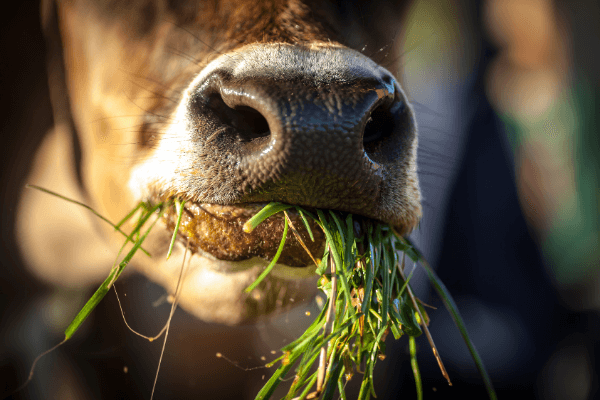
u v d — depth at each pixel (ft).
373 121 15.71
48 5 24.47
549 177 42.50
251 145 14.79
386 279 15.65
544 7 39.65
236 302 21.03
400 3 25.95
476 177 36.60
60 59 24.61
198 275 20.56
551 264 40.34
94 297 15.80
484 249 36.65
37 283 33.30
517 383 35.06
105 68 21.03
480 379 34.96
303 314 34.01
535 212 42.47
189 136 15.79
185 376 32.60
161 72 19.27
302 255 15.83
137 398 31.48
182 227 16.33
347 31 20.42
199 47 18.28
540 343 37.11
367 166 14.34
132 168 20.10
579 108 40.55
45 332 31.76
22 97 28.60
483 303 37.55
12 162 30.48
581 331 36.76
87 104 22.57
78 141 24.47
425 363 35.53
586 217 40.16
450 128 38.68
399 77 26.11
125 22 20.13
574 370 36.47
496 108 39.65
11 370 31.17
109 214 22.89
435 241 39.52
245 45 16.39
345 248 14.78
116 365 31.37
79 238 32.17
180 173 15.99
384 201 15.31
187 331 32.60
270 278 20.80
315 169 13.91
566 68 40.78
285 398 14.26
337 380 14.73
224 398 33.12
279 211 15.15
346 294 14.12
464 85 39.75
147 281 32.27
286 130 13.62
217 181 15.20
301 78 14.29
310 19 17.69
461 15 42.06
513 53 41.29
